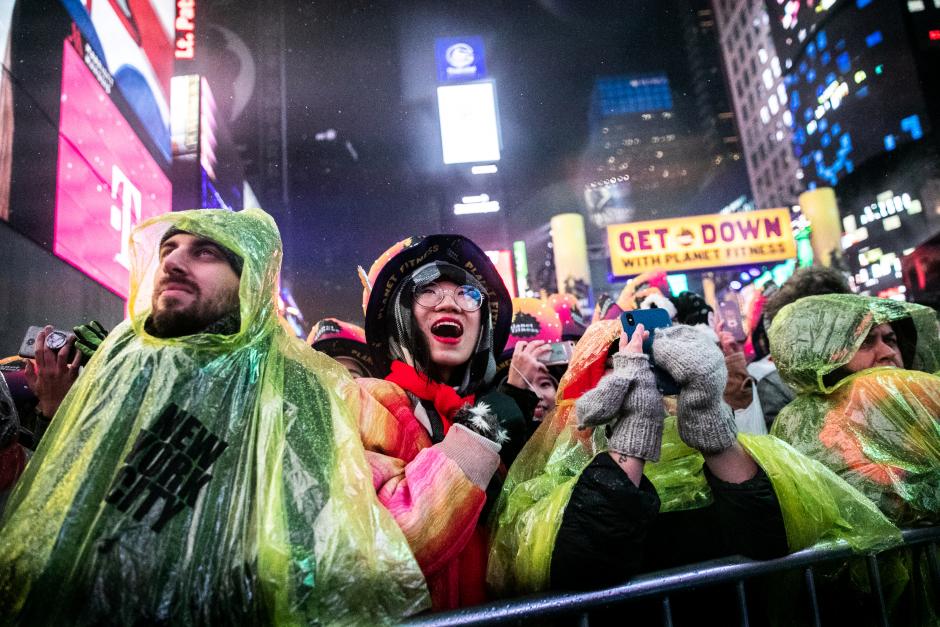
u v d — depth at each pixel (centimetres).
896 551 160
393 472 129
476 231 4706
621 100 9931
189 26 2220
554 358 233
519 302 321
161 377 113
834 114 4759
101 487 104
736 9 6381
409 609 106
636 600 126
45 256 988
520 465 158
